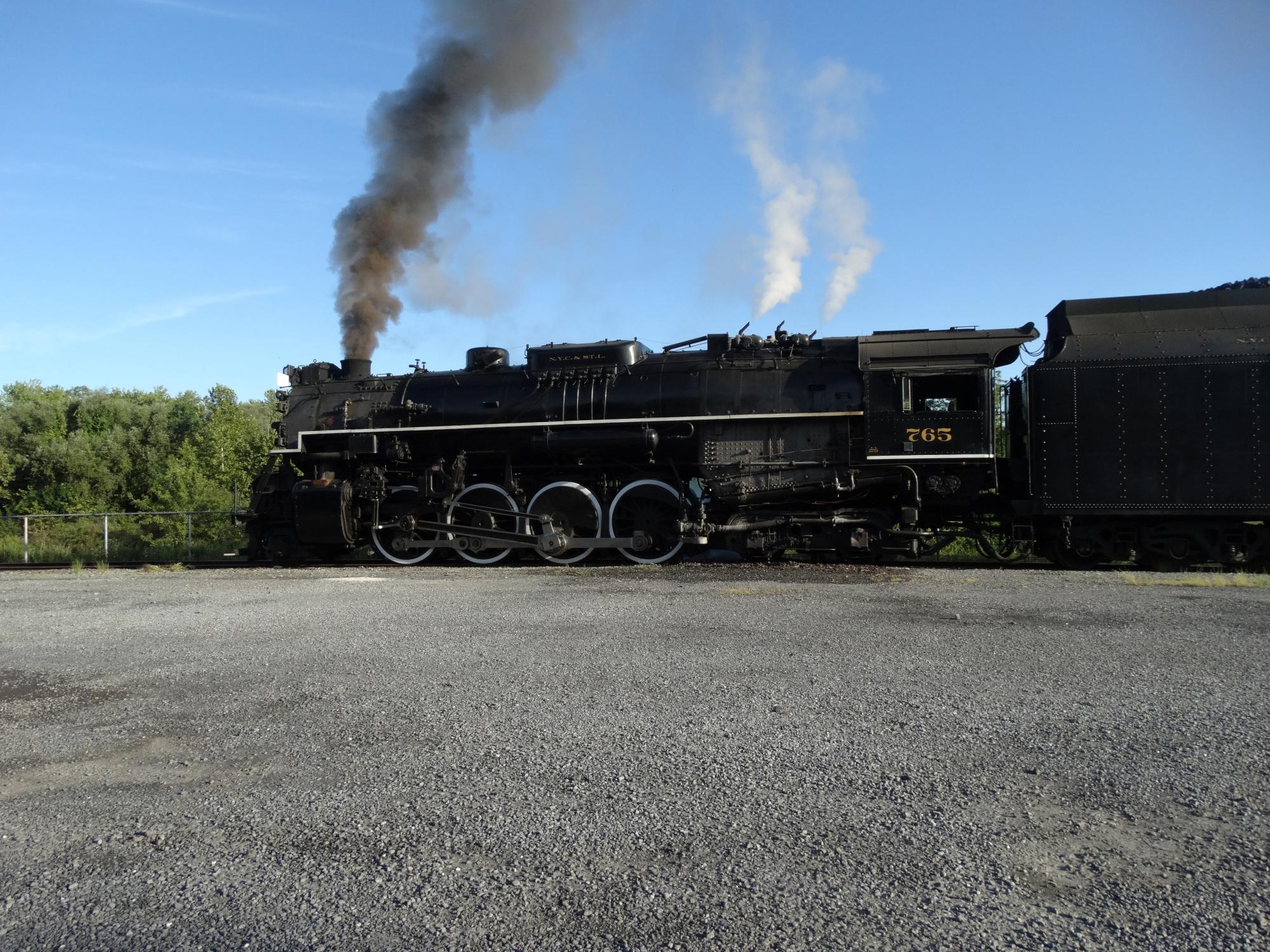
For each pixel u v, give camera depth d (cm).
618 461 1397
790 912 269
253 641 705
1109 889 279
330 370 1594
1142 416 1137
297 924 270
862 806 346
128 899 288
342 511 1425
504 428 1390
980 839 315
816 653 610
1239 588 906
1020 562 1330
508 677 562
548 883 291
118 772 405
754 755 405
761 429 1298
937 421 1211
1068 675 539
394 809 354
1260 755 394
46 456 3884
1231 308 1184
